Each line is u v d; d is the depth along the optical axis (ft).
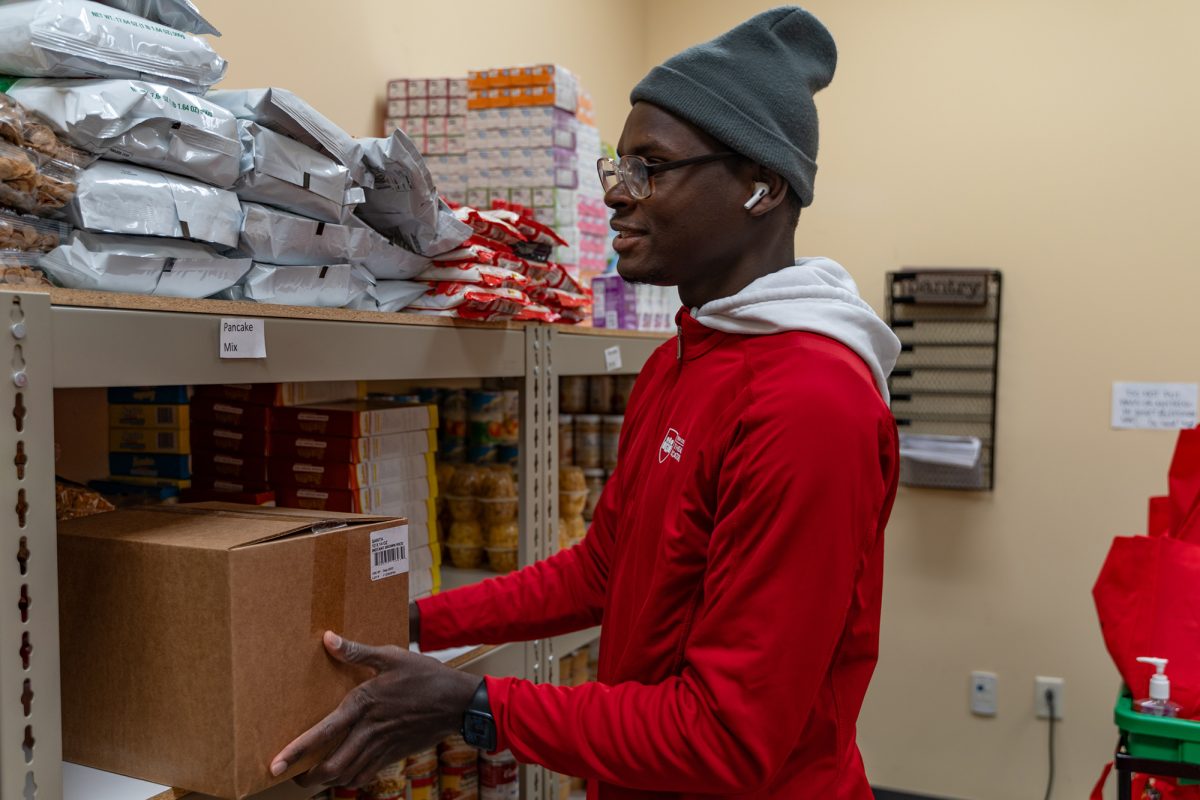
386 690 3.26
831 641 3.07
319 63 6.34
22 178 2.75
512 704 3.31
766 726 3.00
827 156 10.54
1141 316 9.55
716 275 3.64
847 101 10.44
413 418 4.99
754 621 3.01
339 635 3.22
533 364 5.27
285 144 3.55
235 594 2.82
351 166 3.89
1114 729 9.81
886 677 10.55
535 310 5.21
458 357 4.58
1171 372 9.48
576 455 7.18
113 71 3.09
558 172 6.46
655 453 3.68
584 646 7.07
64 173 2.90
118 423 5.08
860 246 10.47
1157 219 9.46
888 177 10.33
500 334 4.95
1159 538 5.41
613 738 3.16
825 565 3.01
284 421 4.75
